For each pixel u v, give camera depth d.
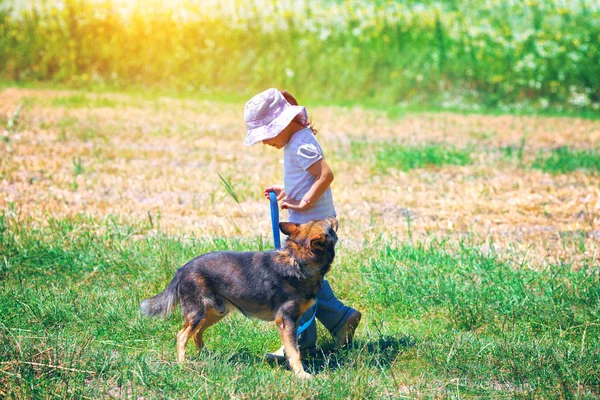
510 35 21.61
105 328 5.19
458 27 22.22
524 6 22.72
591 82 20.59
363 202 9.22
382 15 22.59
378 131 14.91
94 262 6.42
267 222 8.14
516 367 4.57
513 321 5.44
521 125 16.48
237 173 10.65
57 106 15.73
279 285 4.50
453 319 5.56
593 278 6.23
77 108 15.71
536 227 8.27
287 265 4.48
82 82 20.12
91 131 12.97
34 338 4.76
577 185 10.42
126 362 4.51
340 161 11.70
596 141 14.45
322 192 4.63
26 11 21.61
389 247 6.83
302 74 20.88
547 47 20.97
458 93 20.69
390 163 11.55
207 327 4.95
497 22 22.30
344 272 6.37
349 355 4.70
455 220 8.47
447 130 15.39
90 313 5.34
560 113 19.31
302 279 4.46
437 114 18.16
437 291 5.94
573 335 5.33
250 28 21.89
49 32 21.41
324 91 20.59
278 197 4.98
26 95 17.25
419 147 12.93
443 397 4.25
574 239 7.74
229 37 21.53
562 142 14.21
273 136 4.58
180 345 4.57
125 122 14.37
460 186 10.20
